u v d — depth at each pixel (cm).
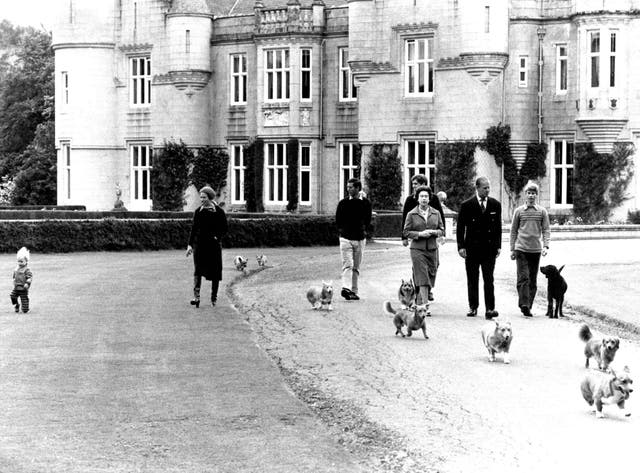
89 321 2272
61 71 6869
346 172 6097
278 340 2056
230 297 2736
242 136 6366
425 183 2412
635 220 5181
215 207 2541
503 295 2769
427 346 1989
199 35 6378
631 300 2634
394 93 5650
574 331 2183
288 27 6106
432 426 1400
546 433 1368
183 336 2078
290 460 1238
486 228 2338
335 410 1488
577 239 4769
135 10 6612
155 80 6531
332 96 6094
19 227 4059
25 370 1733
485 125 5347
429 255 2400
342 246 2628
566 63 5359
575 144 5291
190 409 1470
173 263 3681
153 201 6550
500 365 1811
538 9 5394
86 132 6756
